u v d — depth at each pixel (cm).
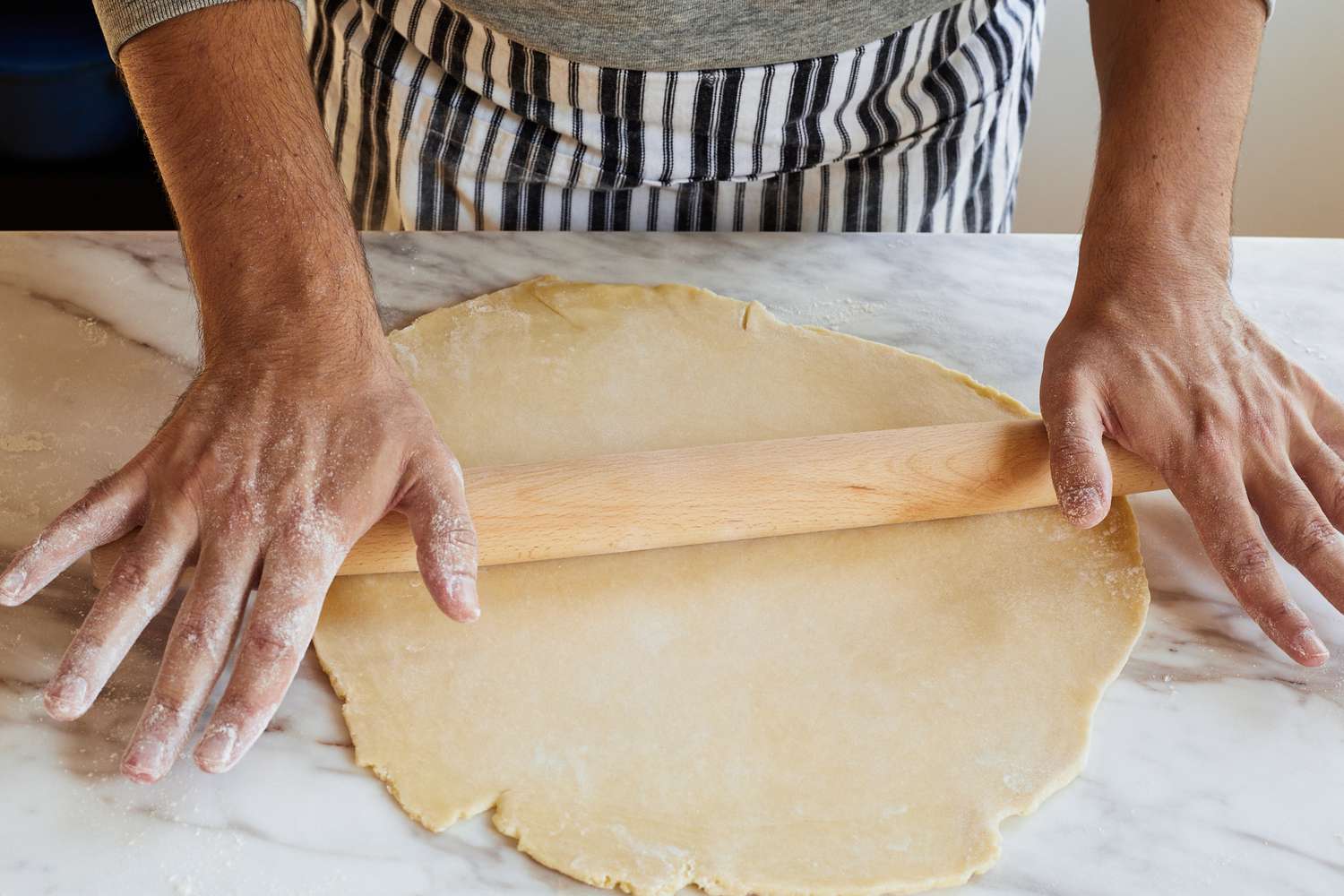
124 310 129
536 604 99
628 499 100
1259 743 94
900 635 98
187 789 87
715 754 89
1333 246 148
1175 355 109
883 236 146
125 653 87
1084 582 103
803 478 102
